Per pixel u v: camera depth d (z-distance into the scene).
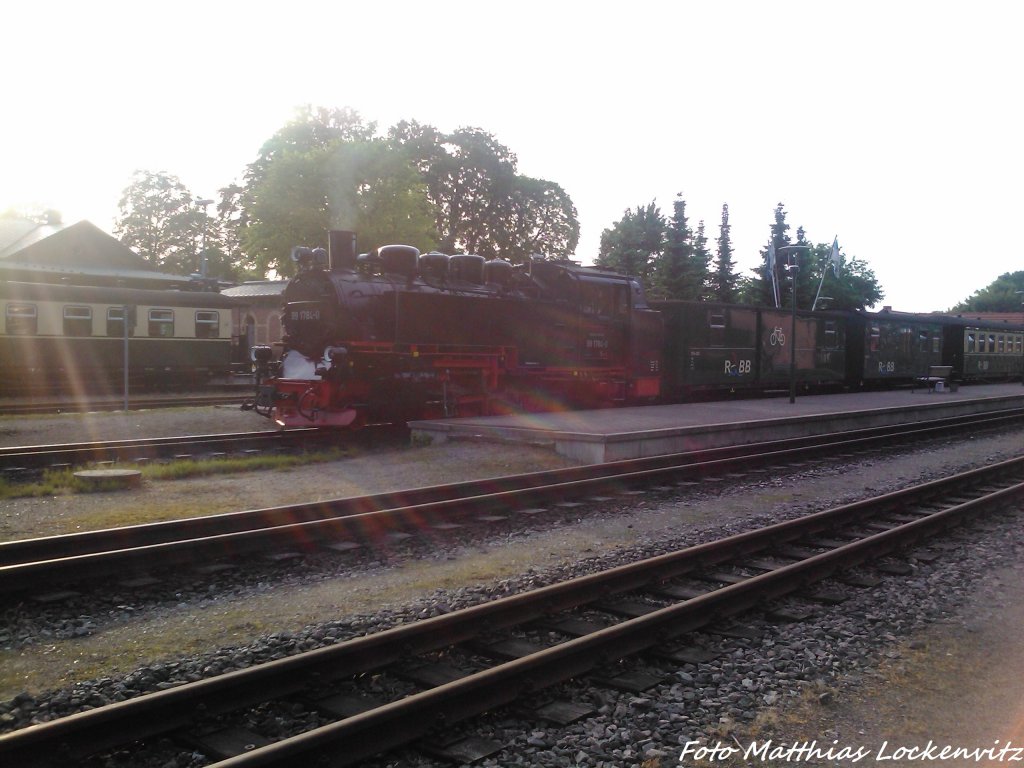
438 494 10.58
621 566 7.60
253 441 15.34
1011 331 45.97
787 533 8.78
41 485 11.24
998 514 10.40
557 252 59.22
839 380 33.50
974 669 5.42
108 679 5.08
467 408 18.48
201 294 31.36
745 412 20.97
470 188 55.53
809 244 57.00
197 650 5.69
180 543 7.46
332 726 4.01
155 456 14.26
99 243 48.41
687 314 25.55
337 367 15.76
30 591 6.64
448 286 18.02
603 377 21.72
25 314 26.31
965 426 21.59
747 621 6.39
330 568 7.78
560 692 4.95
